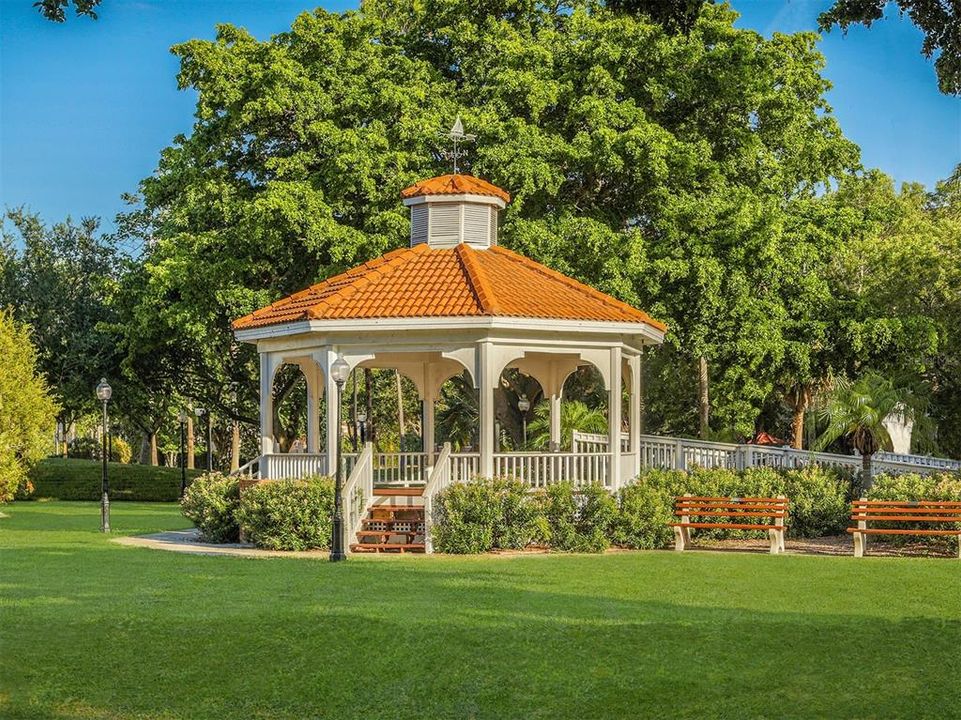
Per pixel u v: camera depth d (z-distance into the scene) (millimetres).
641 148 30781
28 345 36125
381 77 34469
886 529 20422
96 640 12211
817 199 37719
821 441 25922
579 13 34156
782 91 33375
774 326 31875
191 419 60562
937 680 10586
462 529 20375
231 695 10398
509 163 30688
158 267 35094
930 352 33875
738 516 20891
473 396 41906
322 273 32000
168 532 26328
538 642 12086
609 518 21078
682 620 13250
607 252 30781
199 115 35062
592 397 41406
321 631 12570
